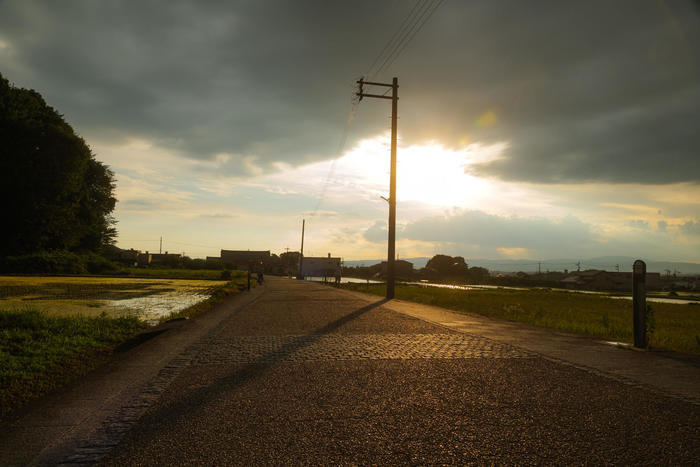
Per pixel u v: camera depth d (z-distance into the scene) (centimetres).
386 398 463
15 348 685
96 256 5712
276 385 516
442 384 522
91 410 428
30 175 4375
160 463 306
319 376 561
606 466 303
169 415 410
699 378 561
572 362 656
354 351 737
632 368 618
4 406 442
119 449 331
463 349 759
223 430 370
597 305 2244
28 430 374
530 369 606
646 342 799
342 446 336
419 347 777
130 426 381
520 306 1939
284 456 317
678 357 704
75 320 969
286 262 14600
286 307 1656
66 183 4688
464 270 11450
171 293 2252
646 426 382
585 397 471
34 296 1873
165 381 539
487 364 638
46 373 576
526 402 451
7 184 4278
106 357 701
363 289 3434
